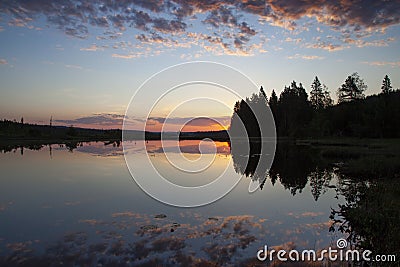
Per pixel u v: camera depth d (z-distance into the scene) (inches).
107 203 414.0
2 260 234.7
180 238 282.0
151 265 226.5
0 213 368.8
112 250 252.8
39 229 307.4
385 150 1028.5
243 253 250.4
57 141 2780.5
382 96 2032.5
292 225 322.7
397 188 417.4
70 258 238.4
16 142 2487.7
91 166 812.6
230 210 382.6
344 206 398.3
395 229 277.3
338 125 2134.6
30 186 541.0
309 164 880.9
